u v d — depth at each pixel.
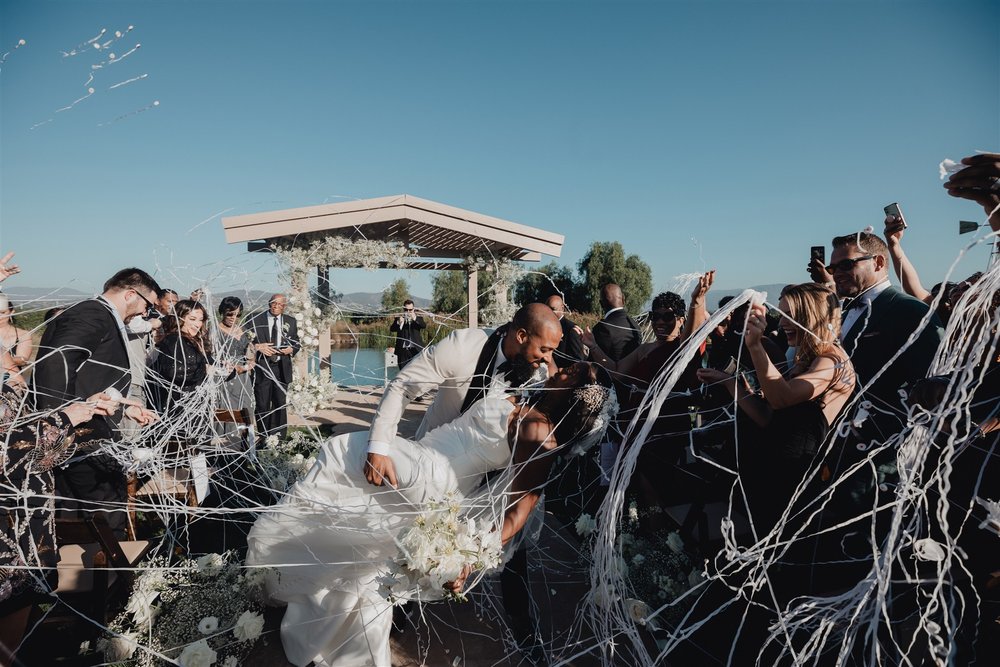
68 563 2.74
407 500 2.38
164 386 3.76
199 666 2.31
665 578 2.80
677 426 3.33
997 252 1.49
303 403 6.00
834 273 3.12
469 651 2.71
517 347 2.32
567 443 2.32
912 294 3.23
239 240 7.56
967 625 1.94
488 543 2.06
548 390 2.36
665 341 3.34
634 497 3.53
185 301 4.34
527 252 10.36
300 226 7.66
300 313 7.19
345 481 2.52
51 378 2.69
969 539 1.95
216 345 4.21
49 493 2.41
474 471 2.50
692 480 3.03
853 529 2.31
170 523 3.38
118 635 2.38
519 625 2.67
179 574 2.70
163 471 3.40
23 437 2.39
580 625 2.81
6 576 2.11
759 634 2.32
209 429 3.99
